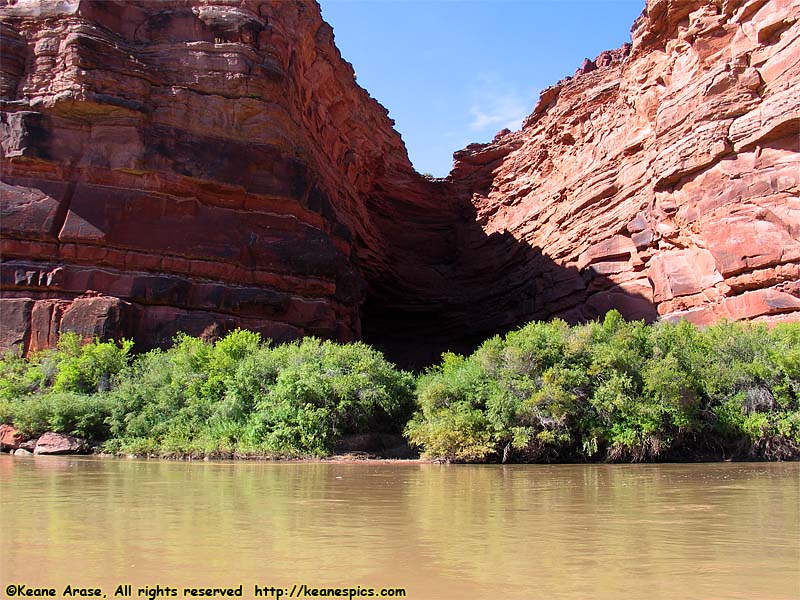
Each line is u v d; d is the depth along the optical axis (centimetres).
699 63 2761
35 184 2395
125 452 1686
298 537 580
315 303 2688
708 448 1700
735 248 2370
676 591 412
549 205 4003
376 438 1778
